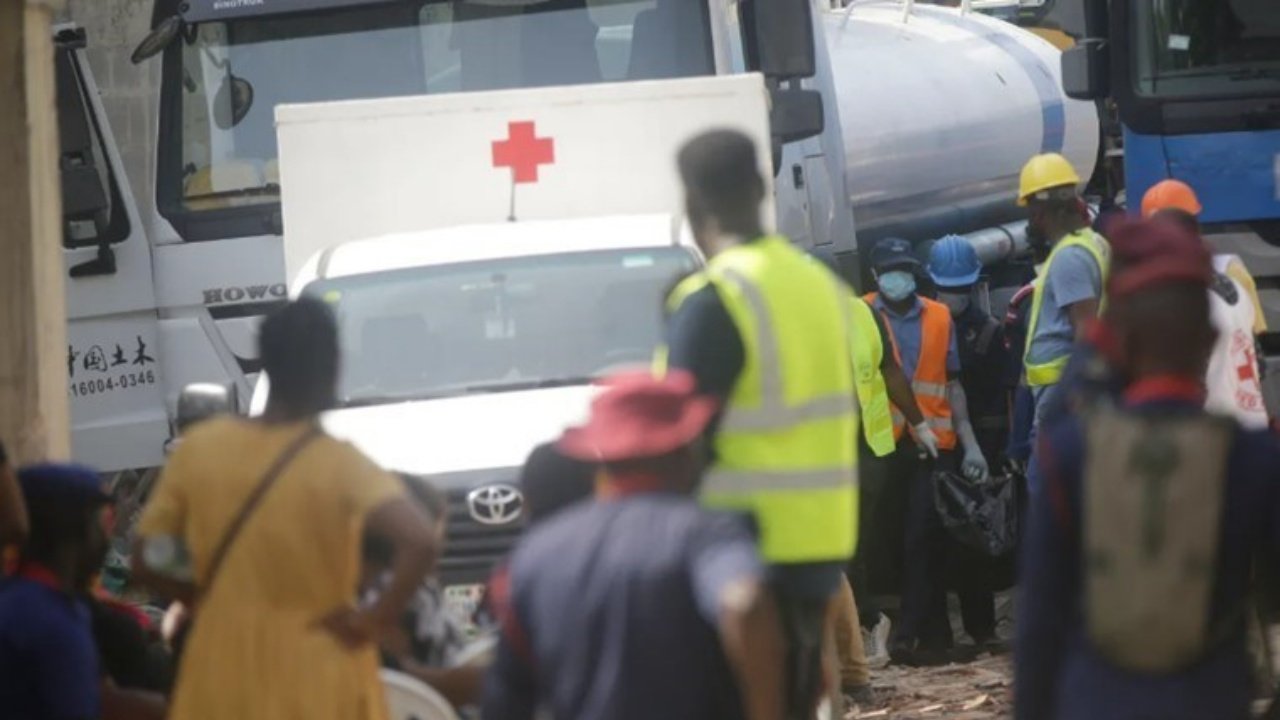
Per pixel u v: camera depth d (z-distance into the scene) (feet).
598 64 130.93
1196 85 136.36
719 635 50.49
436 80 131.85
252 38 132.16
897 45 189.88
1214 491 49.67
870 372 131.03
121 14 181.27
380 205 109.19
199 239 130.93
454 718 70.59
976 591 136.77
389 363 97.60
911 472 132.87
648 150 107.96
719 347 63.21
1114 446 50.24
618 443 51.78
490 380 96.17
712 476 64.54
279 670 60.90
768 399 64.13
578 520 51.70
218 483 61.62
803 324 64.69
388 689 70.38
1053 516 50.93
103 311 131.34
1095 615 50.16
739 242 65.31
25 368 82.74
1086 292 110.32
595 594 50.55
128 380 131.44
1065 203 113.60
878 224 179.73
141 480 133.08
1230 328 98.58
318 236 109.60
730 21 132.87
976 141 187.73
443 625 74.59
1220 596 50.03
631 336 97.30
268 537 61.11
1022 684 51.44
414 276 100.99
